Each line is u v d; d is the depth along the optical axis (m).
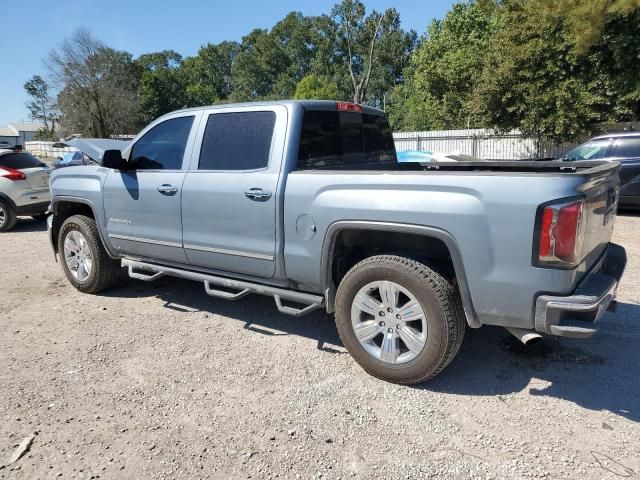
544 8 13.24
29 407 3.31
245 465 2.72
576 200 2.82
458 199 3.10
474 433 2.96
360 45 63.84
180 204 4.45
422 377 3.38
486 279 3.06
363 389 3.47
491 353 3.96
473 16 29.38
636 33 15.31
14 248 8.64
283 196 3.80
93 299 5.48
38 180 10.73
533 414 3.14
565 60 16.55
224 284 4.37
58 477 2.65
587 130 17.22
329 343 4.25
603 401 3.27
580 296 2.91
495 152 22.94
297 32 85.88
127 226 4.96
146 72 78.31
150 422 3.13
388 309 3.45
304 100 4.09
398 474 2.63
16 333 4.56
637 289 5.39
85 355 4.07
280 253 3.86
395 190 3.32
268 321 4.75
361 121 4.81
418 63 32.66
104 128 53.97
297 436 2.96
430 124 41.31
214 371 3.77
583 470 2.62
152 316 4.93
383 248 3.77
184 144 4.53
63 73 51.91
